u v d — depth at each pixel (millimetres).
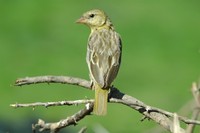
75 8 23484
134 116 16750
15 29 22219
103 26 9203
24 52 20812
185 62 20219
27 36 21734
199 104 6473
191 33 21859
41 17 22938
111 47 8227
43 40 21500
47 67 20078
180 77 19328
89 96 18000
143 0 23922
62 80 6789
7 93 18547
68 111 16281
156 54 20641
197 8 23422
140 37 21656
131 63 20031
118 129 16500
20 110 17391
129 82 18984
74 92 18109
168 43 21281
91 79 7582
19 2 23828
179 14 23062
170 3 23719
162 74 19469
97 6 23641
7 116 16578
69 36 21703
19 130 12609
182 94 18391
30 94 18375
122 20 22766
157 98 18172
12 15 23141
